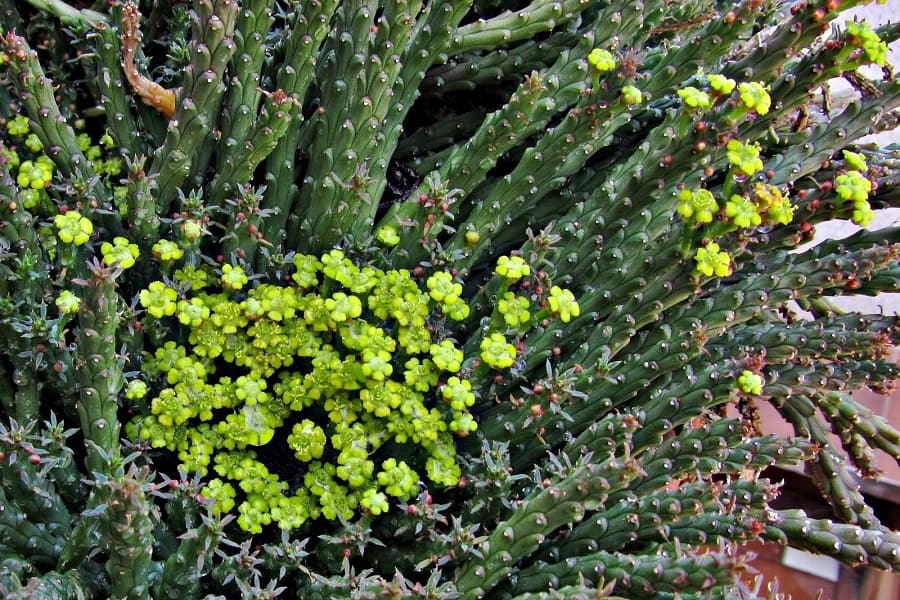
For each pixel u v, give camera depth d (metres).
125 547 0.30
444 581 0.33
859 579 0.44
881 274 0.38
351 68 0.34
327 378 0.34
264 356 0.34
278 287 0.34
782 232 0.37
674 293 0.34
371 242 0.35
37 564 0.32
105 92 0.35
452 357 0.33
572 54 0.35
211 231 0.35
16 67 0.32
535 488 0.33
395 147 0.38
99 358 0.31
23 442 0.31
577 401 0.35
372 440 0.33
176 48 0.36
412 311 0.34
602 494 0.30
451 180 0.36
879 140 0.56
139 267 0.34
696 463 0.34
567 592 0.30
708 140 0.34
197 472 0.32
